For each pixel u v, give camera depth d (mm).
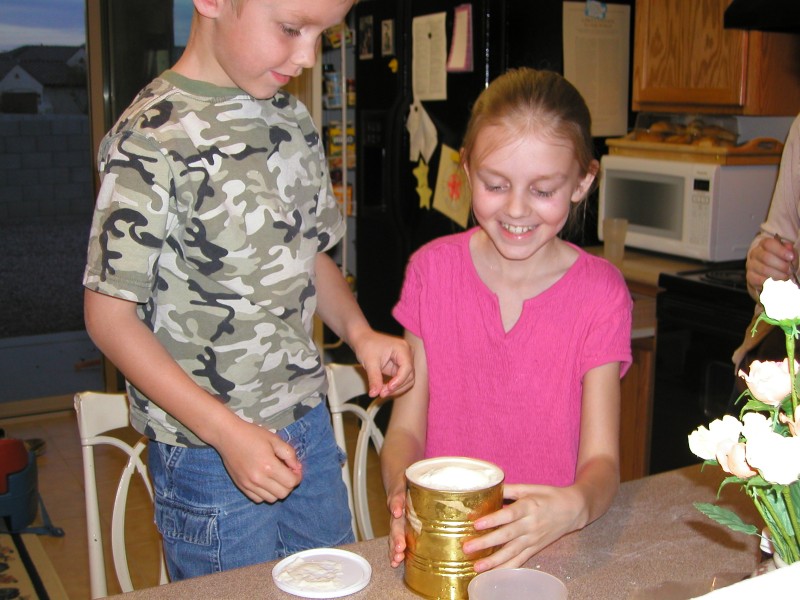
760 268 1736
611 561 964
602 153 3240
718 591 563
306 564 942
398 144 3330
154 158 1057
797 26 2549
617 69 3182
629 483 1191
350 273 4172
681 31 2908
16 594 2461
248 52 1024
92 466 1257
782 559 688
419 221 3287
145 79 3895
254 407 1207
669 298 2564
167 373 1036
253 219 1149
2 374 4680
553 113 1087
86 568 2623
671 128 3117
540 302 1238
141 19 3836
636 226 3047
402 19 3238
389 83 3389
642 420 2727
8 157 6133
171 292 1134
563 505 946
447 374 1297
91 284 1033
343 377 1479
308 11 998
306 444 1286
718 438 684
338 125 4008
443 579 854
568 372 1229
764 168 2801
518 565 895
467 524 845
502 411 1264
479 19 2896
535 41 2965
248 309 1169
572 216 1339
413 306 1328
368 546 1003
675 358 2566
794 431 642
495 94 1136
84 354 5105
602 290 1229
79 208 6398
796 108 2811
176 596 882
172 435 1157
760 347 1770
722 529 1045
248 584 908
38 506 3008
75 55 6133
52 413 4168
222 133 1126
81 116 6266
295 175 1225
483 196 1127
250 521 1190
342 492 1369
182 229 1110
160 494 1200
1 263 6102
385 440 1246
